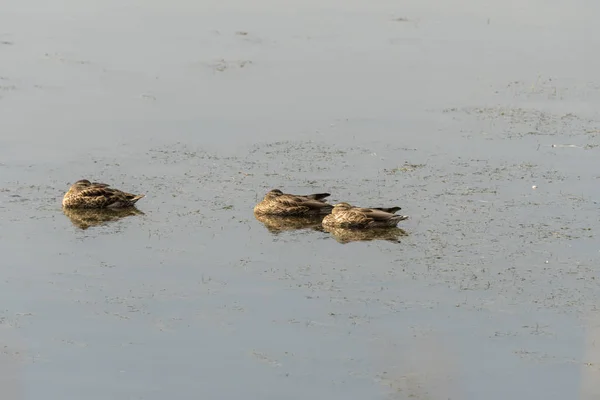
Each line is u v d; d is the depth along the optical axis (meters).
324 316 20.98
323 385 18.38
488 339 20.14
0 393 17.89
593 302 21.70
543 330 20.52
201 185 28.88
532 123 34.91
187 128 33.84
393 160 31.12
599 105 37.16
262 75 40.19
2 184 28.56
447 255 24.23
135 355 19.36
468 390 18.28
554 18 50.72
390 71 41.09
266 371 18.83
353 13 51.28
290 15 50.62
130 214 26.75
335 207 26.09
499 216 26.73
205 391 18.11
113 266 23.31
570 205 27.55
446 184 29.12
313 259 24.00
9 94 36.81
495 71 41.41
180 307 21.34
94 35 45.66
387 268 23.47
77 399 17.78
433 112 36.03
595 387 18.31
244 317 20.92
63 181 28.95
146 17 49.50
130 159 30.88
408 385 18.42
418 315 21.09
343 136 33.34
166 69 40.66
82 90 37.62
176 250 24.30
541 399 18.03
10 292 21.91
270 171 30.03
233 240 25.08
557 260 23.97
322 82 39.38
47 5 51.41
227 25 48.22
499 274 23.16
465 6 53.16
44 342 19.83
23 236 25.05
